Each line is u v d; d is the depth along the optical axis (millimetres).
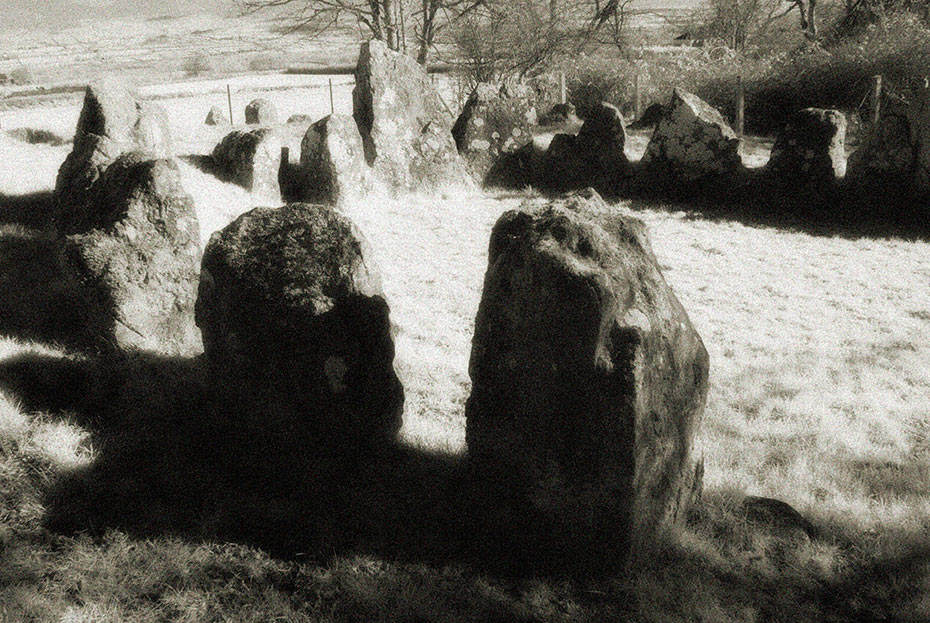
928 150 12492
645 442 4125
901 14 23906
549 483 4289
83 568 4059
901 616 4074
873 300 9477
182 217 6574
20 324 6590
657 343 4219
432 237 12086
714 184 14312
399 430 5562
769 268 10703
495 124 16078
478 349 4492
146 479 4871
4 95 33062
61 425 5082
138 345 6230
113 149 8359
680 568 4344
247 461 5121
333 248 5055
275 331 4988
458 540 4523
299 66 51781
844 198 13266
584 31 27531
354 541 4465
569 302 4031
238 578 4129
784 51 26859
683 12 46125
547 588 4168
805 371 7426
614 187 14961
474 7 26484
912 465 5773
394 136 14656
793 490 5328
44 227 9555
